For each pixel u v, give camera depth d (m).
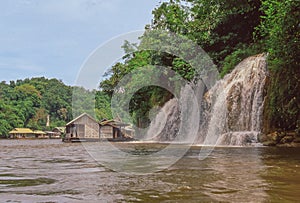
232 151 9.49
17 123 87.44
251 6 17.50
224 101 15.33
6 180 4.16
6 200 2.93
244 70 15.28
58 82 112.88
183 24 21.03
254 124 13.80
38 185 3.77
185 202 2.82
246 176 4.36
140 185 3.71
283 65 11.58
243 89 14.74
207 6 19.42
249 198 2.96
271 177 4.25
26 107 93.56
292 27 9.88
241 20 19.14
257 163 6.09
